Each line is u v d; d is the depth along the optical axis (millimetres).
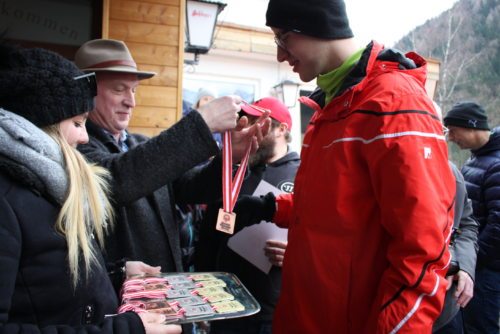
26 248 663
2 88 714
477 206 2398
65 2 2373
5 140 672
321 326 964
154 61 2447
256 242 1498
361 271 915
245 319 1484
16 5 2301
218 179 1290
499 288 2289
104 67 1284
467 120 2449
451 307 1509
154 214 1284
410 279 779
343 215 924
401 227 804
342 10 1008
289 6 1006
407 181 805
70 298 723
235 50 4625
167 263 1285
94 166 968
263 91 5078
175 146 1014
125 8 2377
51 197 723
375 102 888
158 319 769
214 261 1616
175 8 2475
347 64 1012
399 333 779
